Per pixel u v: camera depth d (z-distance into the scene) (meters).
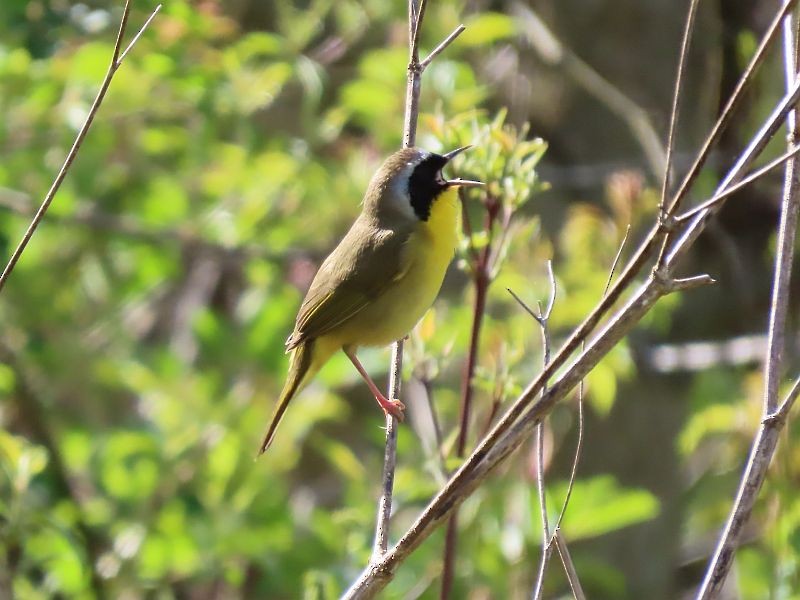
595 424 14.03
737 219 15.23
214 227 14.16
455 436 8.19
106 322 15.15
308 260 14.09
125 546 11.91
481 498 10.80
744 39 13.86
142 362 13.96
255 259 14.34
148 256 14.82
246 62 13.27
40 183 13.70
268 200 13.60
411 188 8.80
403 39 13.03
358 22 14.16
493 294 11.36
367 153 13.09
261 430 12.57
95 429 13.65
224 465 12.14
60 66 12.59
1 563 10.62
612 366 11.43
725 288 15.26
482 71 15.19
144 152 14.27
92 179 13.64
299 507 15.43
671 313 14.44
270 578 11.56
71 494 12.79
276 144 13.52
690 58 14.70
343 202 13.05
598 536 14.36
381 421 12.86
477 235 7.89
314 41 15.40
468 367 8.08
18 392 13.16
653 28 14.67
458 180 8.19
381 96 12.50
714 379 13.30
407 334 8.60
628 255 12.37
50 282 14.78
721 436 15.34
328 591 9.77
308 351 9.20
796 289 14.62
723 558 5.73
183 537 11.71
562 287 11.16
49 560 11.73
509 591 10.53
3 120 13.15
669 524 14.52
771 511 9.95
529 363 11.00
